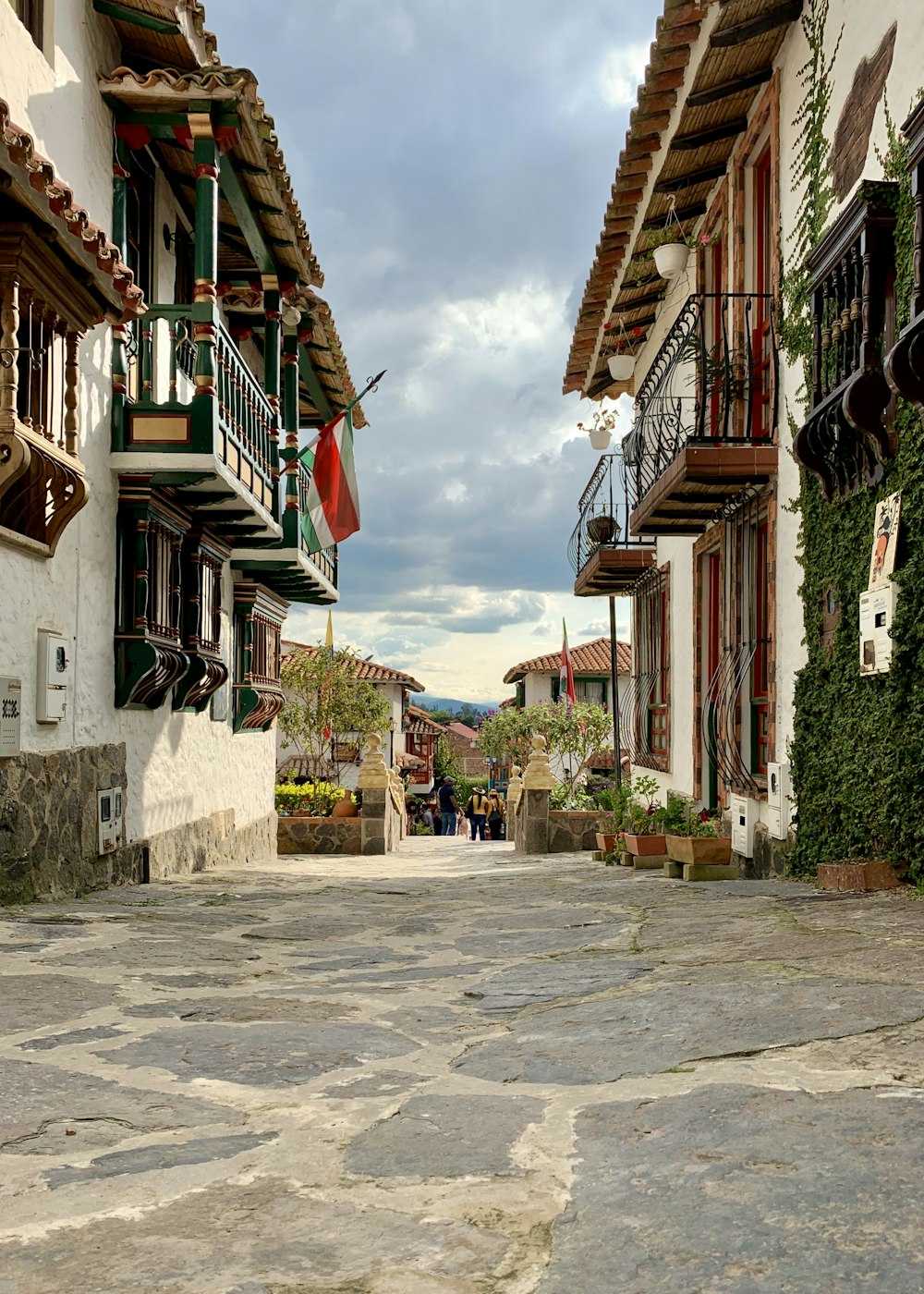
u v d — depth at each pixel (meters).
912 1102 2.81
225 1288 2.00
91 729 8.55
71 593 8.09
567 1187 2.43
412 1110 3.05
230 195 10.52
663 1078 3.21
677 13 9.24
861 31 7.75
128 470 8.94
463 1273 2.04
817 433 7.92
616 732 16.39
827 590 8.21
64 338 7.30
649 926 6.34
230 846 14.05
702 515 11.67
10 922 6.45
